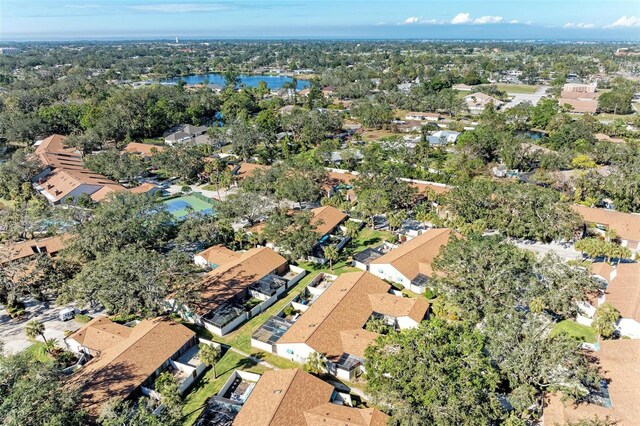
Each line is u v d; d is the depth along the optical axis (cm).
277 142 16700
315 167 11394
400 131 18312
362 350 5522
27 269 7056
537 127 17962
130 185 12556
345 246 8838
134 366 5200
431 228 9075
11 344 6100
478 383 4022
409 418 3981
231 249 8694
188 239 8431
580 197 10144
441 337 4488
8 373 4272
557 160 11569
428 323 4784
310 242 7781
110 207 8506
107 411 4181
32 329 5728
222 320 6306
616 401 4422
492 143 13100
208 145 15375
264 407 4425
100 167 12875
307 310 6356
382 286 7031
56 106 18538
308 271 7975
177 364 5503
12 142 16962
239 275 7256
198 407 4922
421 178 11869
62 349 5866
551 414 4331
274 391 4634
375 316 6356
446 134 16238
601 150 12344
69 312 6694
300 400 4541
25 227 8906
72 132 16838
